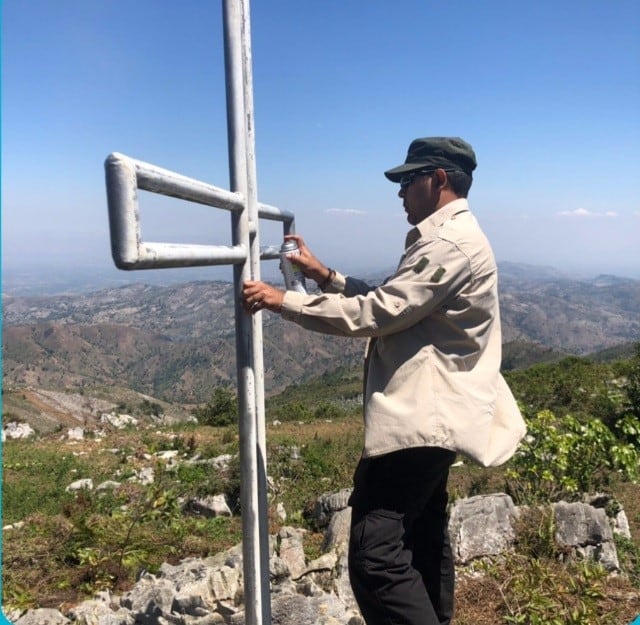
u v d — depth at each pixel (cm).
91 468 1134
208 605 303
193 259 150
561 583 356
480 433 185
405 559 188
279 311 181
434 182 212
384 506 189
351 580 192
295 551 380
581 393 1433
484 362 199
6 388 5053
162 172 138
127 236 126
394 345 192
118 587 448
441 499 230
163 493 593
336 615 302
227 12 174
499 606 348
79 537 491
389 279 200
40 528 543
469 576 388
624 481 698
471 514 425
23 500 857
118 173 125
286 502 739
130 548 496
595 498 556
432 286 183
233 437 1391
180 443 1329
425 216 216
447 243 188
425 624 183
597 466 584
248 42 180
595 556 421
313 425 1712
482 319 195
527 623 327
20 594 385
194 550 530
